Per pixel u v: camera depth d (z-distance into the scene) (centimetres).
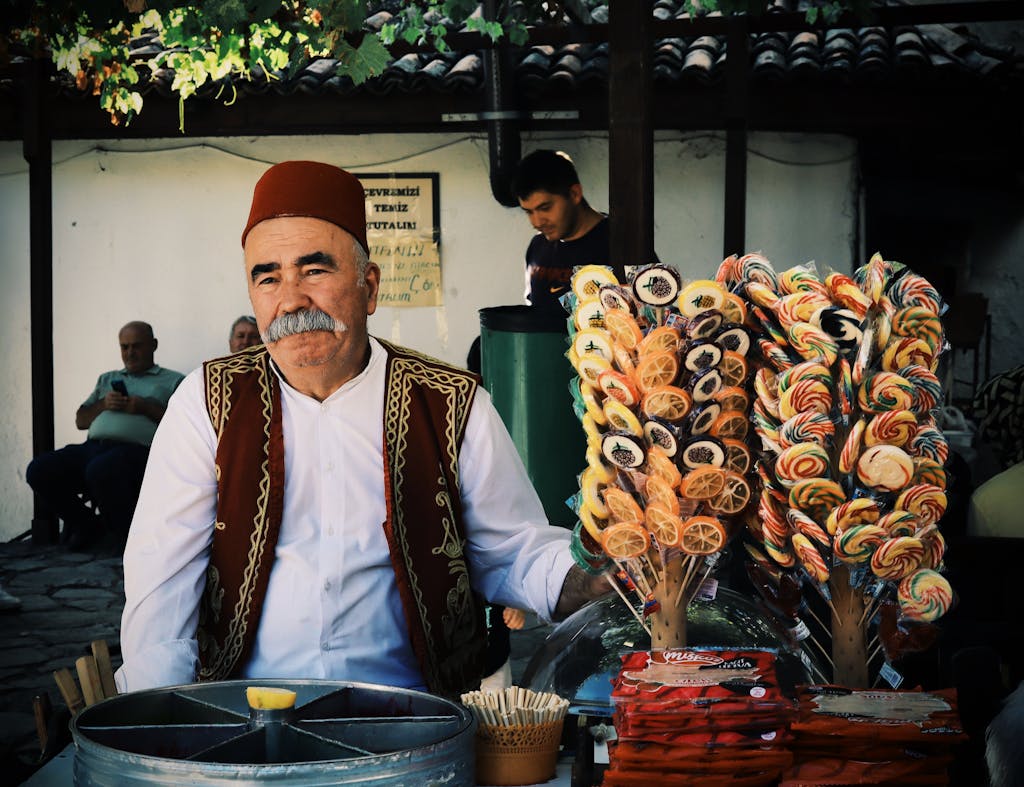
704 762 160
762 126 787
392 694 178
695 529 184
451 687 236
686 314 184
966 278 885
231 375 232
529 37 564
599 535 191
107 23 480
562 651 201
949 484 188
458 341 854
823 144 814
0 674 543
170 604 225
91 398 838
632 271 189
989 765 168
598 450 191
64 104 799
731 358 184
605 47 808
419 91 778
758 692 164
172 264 873
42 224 807
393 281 853
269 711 167
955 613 294
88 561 786
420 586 230
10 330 881
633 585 195
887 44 768
